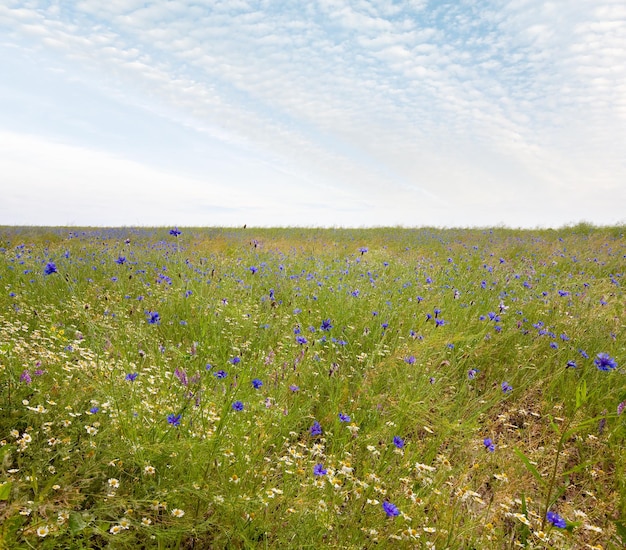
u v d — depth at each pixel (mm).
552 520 2387
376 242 14875
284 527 2293
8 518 1870
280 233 18172
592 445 3400
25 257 8352
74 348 3670
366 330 4867
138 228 21484
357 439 3131
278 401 3535
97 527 1980
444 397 3945
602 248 12727
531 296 7043
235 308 5453
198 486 2285
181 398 3156
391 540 2340
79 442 2494
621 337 5301
